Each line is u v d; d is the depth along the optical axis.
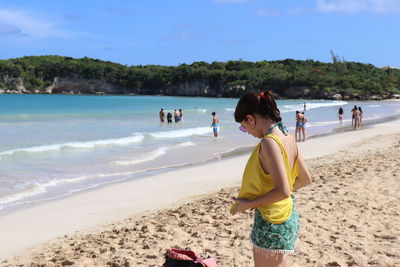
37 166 14.03
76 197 10.09
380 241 5.43
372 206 7.19
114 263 4.95
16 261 5.75
